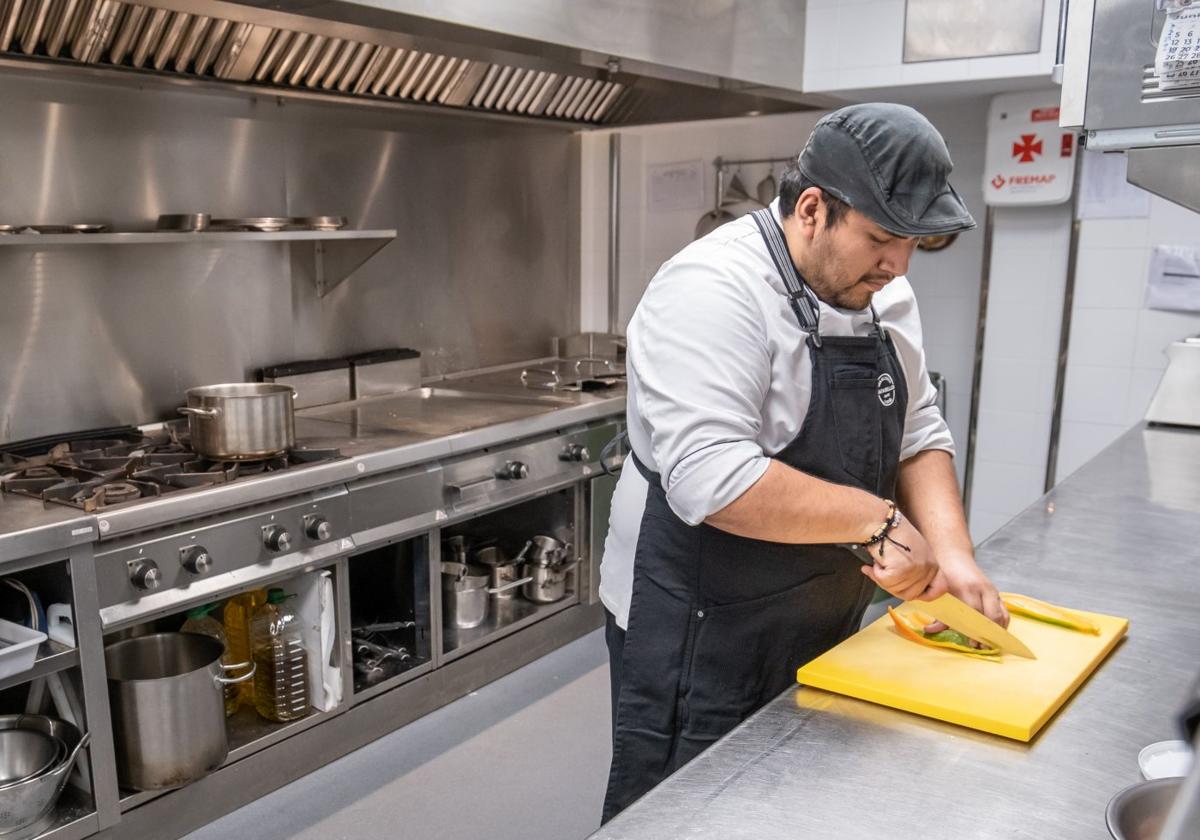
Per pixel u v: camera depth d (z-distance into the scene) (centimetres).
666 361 126
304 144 302
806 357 132
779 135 382
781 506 118
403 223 338
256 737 236
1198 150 109
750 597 140
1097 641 124
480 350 376
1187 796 43
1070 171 323
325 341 319
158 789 211
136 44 242
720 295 125
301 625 247
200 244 279
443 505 269
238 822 226
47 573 196
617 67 263
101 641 197
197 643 239
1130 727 105
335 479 236
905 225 113
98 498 195
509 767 249
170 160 269
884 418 138
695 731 145
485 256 371
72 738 200
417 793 238
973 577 133
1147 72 108
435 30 213
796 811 89
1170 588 150
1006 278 348
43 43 228
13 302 242
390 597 304
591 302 425
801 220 125
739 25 293
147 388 272
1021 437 355
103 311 260
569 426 314
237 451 230
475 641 289
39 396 250
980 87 318
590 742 262
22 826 186
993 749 100
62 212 249
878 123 114
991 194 337
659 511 142
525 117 358
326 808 231
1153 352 325
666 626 143
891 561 117
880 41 315
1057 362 343
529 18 223
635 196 422
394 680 265
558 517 326
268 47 264
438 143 345
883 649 122
